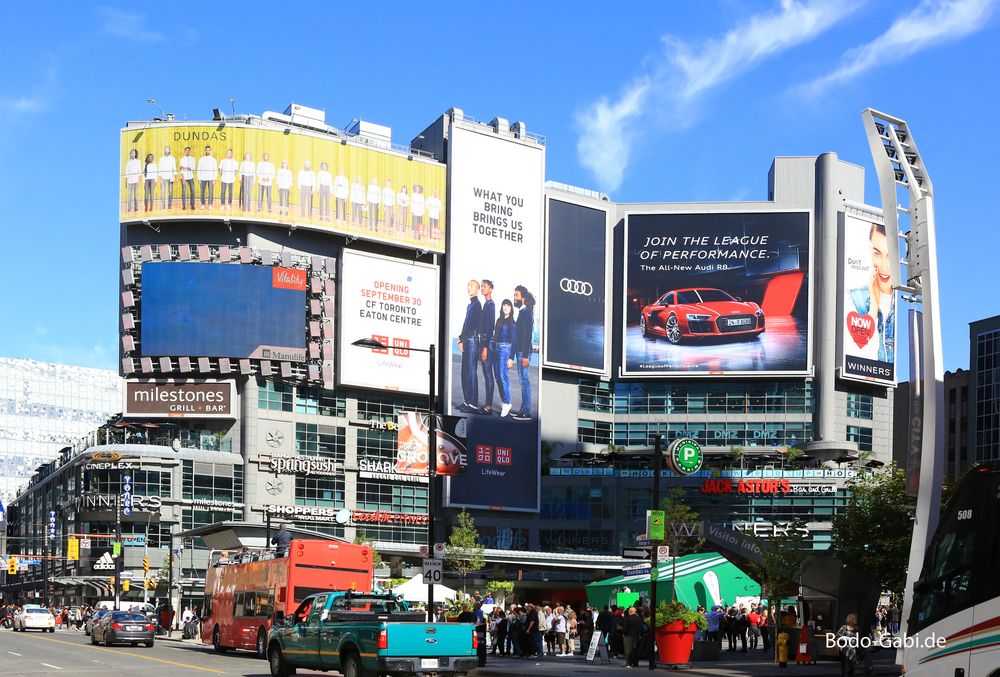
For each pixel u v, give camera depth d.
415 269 136.50
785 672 35.56
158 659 41.75
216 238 128.62
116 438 124.62
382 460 133.50
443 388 137.75
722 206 152.50
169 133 128.12
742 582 55.62
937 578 18.72
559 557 129.38
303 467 127.06
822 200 151.50
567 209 150.00
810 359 148.62
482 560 113.31
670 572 53.06
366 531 130.62
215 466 122.25
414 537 133.75
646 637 39.94
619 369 152.00
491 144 143.38
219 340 124.81
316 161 131.38
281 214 128.50
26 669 35.34
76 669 35.44
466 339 137.75
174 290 124.94
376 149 135.62
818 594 43.56
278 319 127.56
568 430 148.88
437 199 139.12
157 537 117.44
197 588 115.81
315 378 128.62
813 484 136.25
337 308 132.12
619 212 155.38
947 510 18.94
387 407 135.38
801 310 149.50
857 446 140.62
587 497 140.75
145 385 125.19
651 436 151.75
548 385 148.38
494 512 137.62
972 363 170.25
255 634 45.16
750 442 149.75
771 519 136.50
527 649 47.06
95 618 68.94
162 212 126.94
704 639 45.22
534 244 144.75
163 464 118.94
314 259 131.38
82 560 117.81
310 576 43.16
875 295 152.38
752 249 151.00
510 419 139.00
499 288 141.25
